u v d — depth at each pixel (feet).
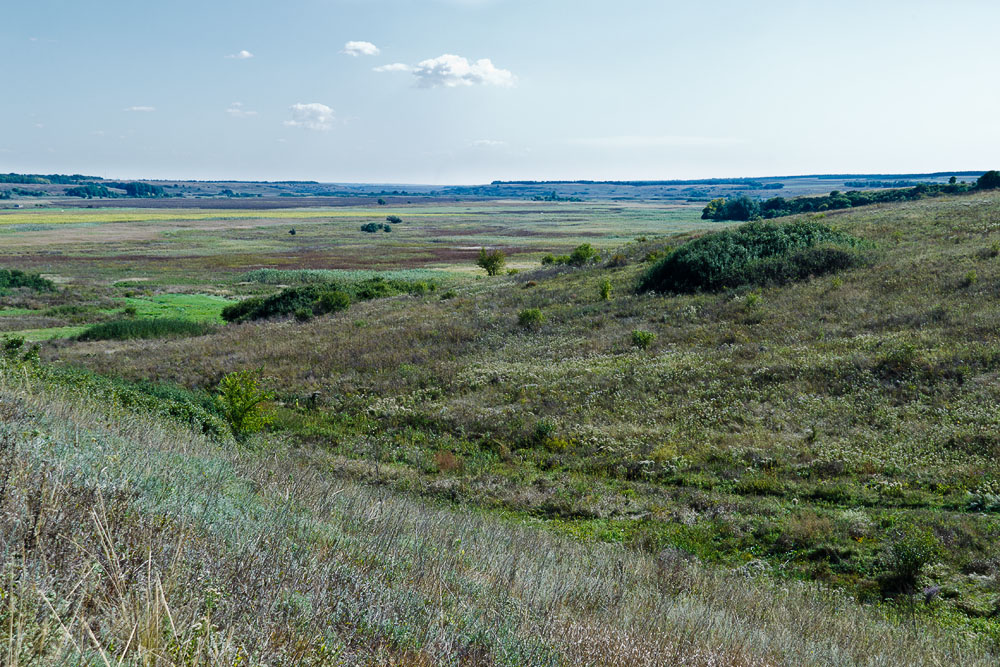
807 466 47.67
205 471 24.62
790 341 76.28
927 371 59.31
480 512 42.96
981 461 44.39
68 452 18.44
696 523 41.55
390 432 63.87
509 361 84.53
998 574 32.37
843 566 34.99
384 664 11.84
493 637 14.58
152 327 130.21
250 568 13.28
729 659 17.43
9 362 46.11
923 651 23.73
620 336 89.25
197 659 8.38
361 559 18.37
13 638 7.84
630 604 21.42
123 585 10.10
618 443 55.93
